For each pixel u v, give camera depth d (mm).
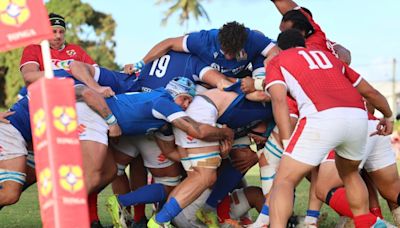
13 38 13727
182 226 21656
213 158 20250
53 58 24766
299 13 22312
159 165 21703
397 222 21297
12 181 19641
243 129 21672
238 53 21094
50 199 13266
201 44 21375
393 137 62188
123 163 22281
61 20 25062
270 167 21266
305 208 28391
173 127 20500
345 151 18234
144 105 19828
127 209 23594
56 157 13180
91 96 19500
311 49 18750
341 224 20891
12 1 13727
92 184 19547
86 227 13328
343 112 17578
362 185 18797
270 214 17562
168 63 21859
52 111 13219
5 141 19688
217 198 22156
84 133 19453
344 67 18859
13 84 126938
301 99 17859
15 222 25281
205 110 20359
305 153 17578
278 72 18281
